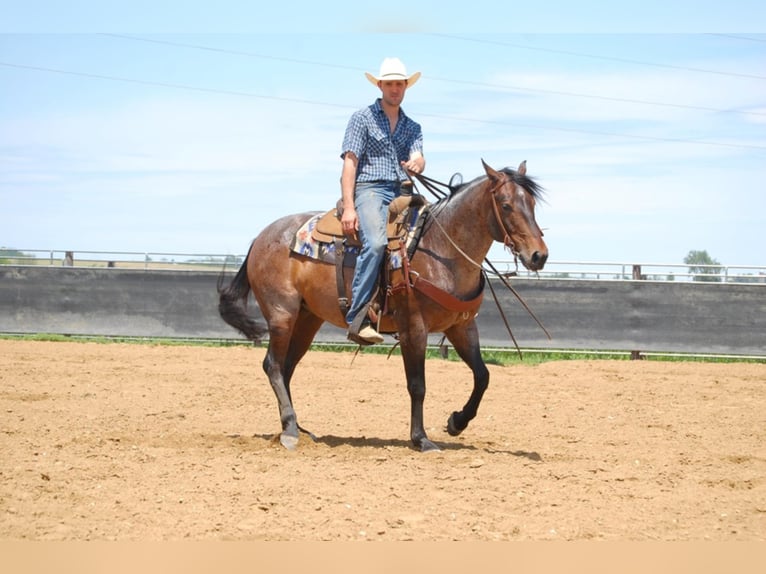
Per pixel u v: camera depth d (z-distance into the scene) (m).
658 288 22.42
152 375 18.03
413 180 10.96
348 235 10.94
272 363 11.49
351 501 8.29
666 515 7.99
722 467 10.23
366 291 10.59
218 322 24.05
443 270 10.55
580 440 12.05
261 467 9.74
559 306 22.66
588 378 19.03
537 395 16.53
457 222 10.52
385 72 10.78
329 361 21.31
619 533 7.44
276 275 11.48
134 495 8.44
